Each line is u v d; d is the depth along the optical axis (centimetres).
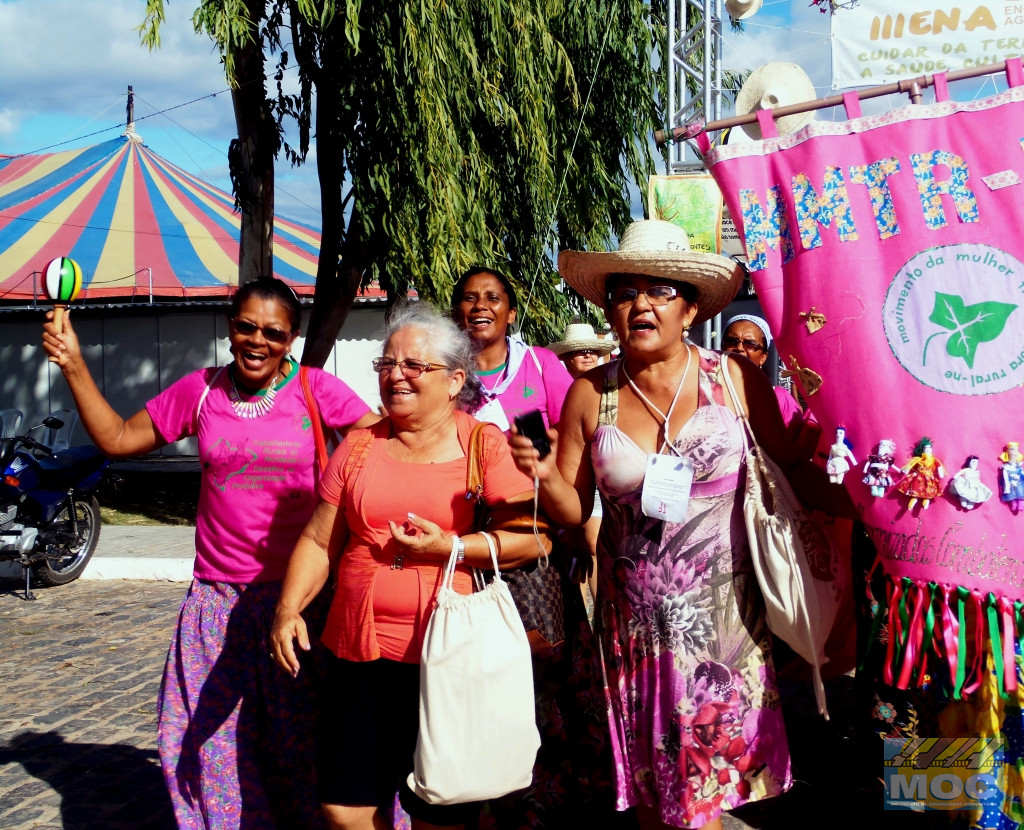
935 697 291
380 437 287
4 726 485
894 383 274
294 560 287
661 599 283
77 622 700
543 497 283
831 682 521
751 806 378
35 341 1961
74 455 835
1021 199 271
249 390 325
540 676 334
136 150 2333
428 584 272
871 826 356
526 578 303
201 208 2247
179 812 318
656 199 566
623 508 293
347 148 858
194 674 321
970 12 557
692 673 279
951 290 272
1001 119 277
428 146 805
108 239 2030
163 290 1869
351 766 272
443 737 253
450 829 276
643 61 998
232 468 318
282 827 322
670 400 291
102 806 392
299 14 881
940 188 278
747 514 277
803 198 291
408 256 851
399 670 274
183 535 1031
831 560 288
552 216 920
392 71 800
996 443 264
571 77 943
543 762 336
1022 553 261
